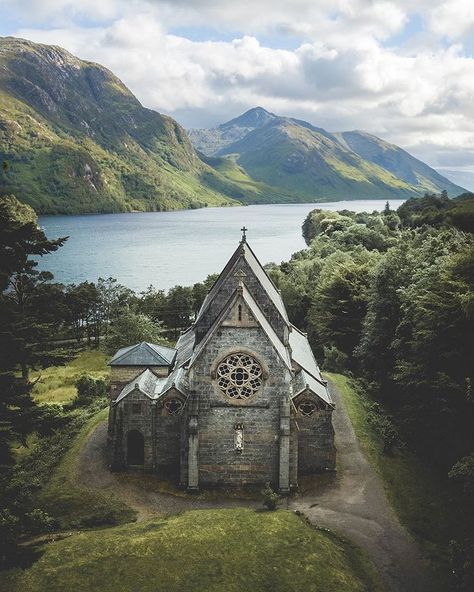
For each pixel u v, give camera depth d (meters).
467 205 177.88
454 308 55.59
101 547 40.56
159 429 54.69
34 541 42.41
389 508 49.25
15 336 35.44
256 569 38.53
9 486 35.41
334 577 38.16
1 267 35.47
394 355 78.50
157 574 37.59
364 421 69.19
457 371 57.28
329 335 98.94
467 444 55.78
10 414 35.59
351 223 187.75
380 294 82.75
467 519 47.53
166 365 59.66
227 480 52.19
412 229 175.38
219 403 51.31
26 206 193.50
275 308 58.03
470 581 36.12
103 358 111.88
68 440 62.56
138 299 142.62
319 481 54.03
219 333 50.62
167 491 51.69
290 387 51.12
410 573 40.38
